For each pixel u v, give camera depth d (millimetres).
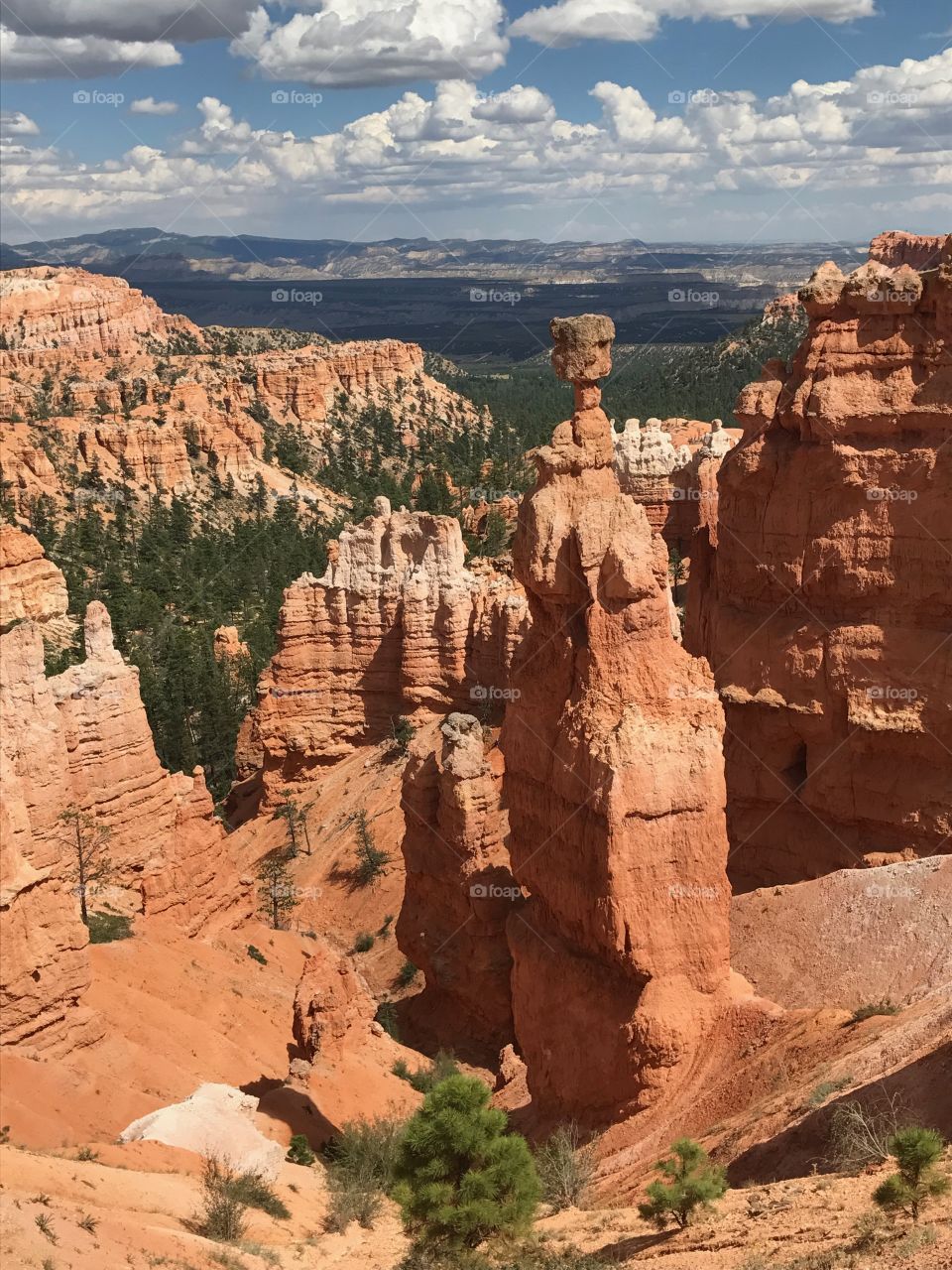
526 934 34875
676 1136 29750
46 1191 24078
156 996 41688
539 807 33500
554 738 32500
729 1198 24719
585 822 31266
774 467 46875
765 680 47781
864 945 34781
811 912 37031
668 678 31328
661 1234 23859
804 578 46406
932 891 35094
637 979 31453
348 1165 32656
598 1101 32406
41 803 44594
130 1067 35031
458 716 50094
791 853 48594
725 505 49000
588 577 31078
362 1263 26188
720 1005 31844
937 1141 20562
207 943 51062
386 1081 39219
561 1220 27516
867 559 45000
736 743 49250
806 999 33938
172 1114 31531
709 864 31078
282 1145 33031
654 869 30734
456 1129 26875
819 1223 21516
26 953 33375
